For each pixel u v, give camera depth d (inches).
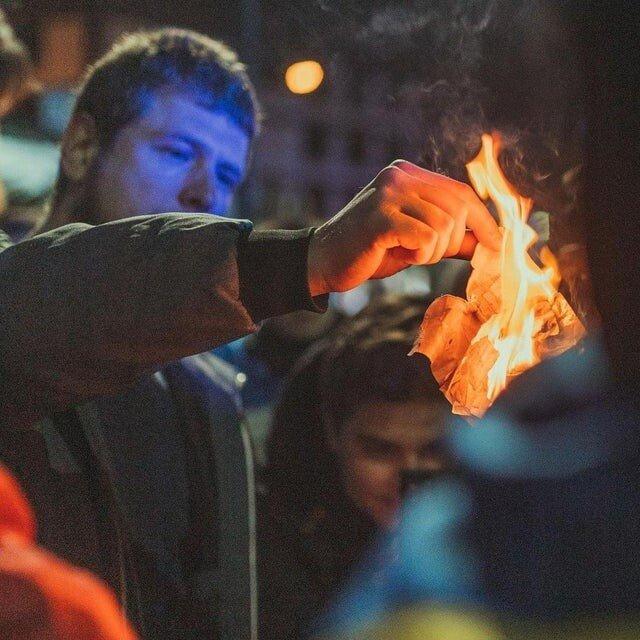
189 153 82.4
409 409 83.8
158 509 77.2
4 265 51.9
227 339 50.0
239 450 83.8
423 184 48.3
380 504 85.9
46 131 315.6
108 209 82.3
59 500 59.8
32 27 409.4
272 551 87.7
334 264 48.3
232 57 89.3
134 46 85.1
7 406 53.1
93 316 49.7
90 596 28.6
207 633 78.5
